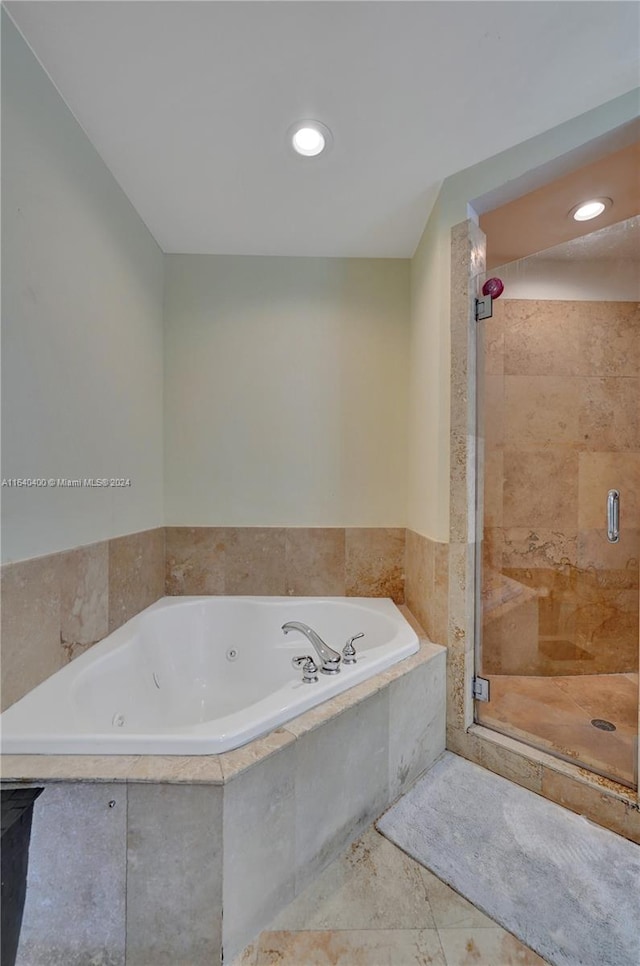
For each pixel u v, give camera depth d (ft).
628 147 4.40
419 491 6.43
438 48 3.67
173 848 2.94
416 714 4.91
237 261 7.13
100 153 4.88
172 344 7.07
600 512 6.73
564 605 6.73
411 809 4.47
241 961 3.04
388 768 4.50
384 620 6.22
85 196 4.63
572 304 6.52
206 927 2.97
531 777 4.75
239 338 7.15
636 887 3.63
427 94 4.10
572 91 4.10
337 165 5.07
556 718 5.50
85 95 4.12
